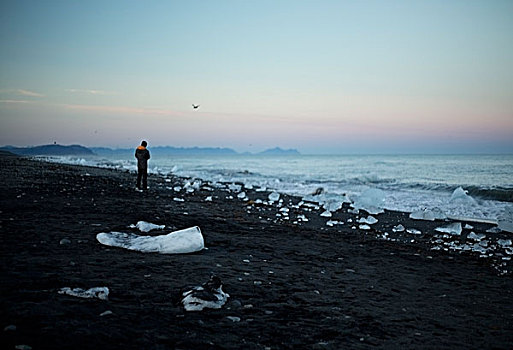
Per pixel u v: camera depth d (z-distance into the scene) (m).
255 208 14.74
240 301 4.41
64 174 23.05
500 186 24.59
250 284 5.09
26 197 11.34
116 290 4.27
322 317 4.21
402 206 18.14
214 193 19.84
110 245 6.29
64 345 2.88
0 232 6.66
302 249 7.86
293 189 25.08
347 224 12.57
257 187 25.95
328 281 5.70
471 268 7.61
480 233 12.12
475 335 4.16
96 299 3.92
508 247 10.05
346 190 25.17
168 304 4.03
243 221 10.84
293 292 4.98
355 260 7.38
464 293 5.83
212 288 4.41
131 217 9.21
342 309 4.55
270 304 4.43
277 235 9.19
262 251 7.29
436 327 4.29
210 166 63.84
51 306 3.60
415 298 5.33
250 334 3.56
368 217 13.60
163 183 23.16
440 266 7.57
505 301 5.55
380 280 6.10
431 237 11.12
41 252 5.57
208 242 7.59
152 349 3.01
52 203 10.55
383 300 5.08
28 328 3.09
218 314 3.95
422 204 18.78
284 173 43.66
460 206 18.11
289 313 4.22
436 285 6.14
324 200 18.75
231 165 69.94
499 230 12.49
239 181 31.20
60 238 6.52
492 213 16.19
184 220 9.77
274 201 17.86
